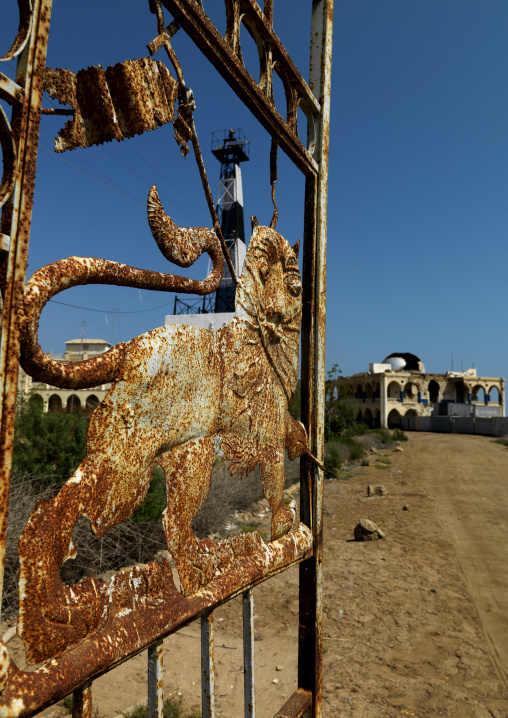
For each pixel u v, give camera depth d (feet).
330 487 38.73
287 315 5.01
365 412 152.46
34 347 2.17
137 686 10.72
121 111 2.64
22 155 2.07
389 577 18.81
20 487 14.43
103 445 2.58
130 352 2.74
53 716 9.54
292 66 4.80
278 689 11.07
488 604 16.47
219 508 22.07
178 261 3.16
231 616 14.85
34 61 2.11
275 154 4.67
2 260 2.02
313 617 5.34
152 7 2.90
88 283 2.55
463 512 30.32
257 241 4.41
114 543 15.43
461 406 143.74
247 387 4.09
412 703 10.93
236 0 3.79
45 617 2.21
